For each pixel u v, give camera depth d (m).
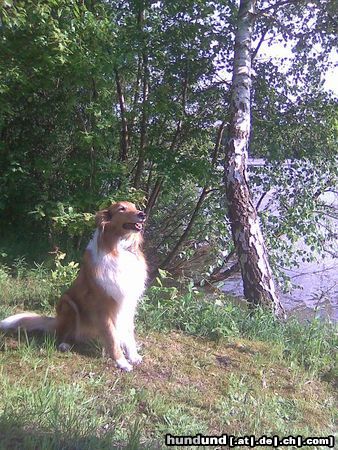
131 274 2.33
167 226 5.96
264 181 5.14
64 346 2.38
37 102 4.59
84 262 2.38
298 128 5.03
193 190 5.81
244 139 3.44
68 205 4.26
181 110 4.89
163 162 4.75
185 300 2.99
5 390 1.90
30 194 4.56
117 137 4.82
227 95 5.02
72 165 4.38
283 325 3.07
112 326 2.32
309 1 4.27
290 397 2.32
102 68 3.96
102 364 2.31
